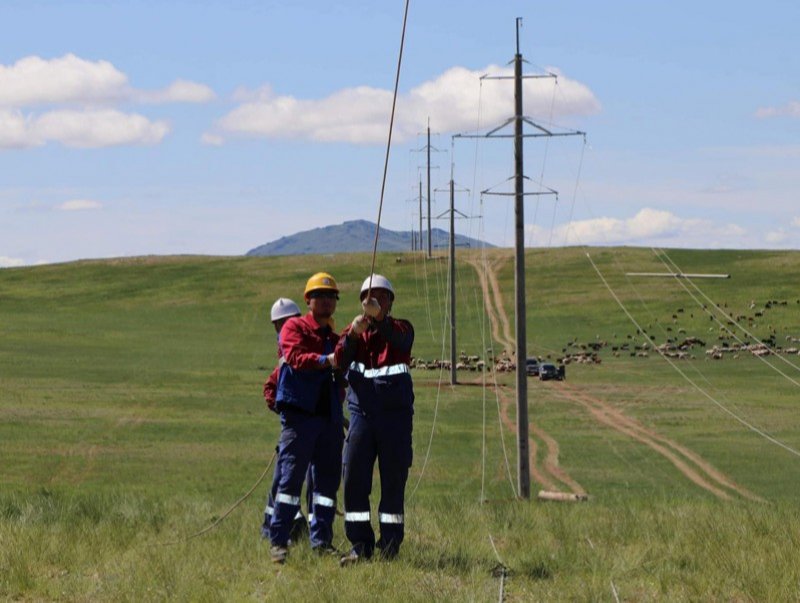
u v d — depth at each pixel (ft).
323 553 30.78
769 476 127.54
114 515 39.50
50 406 196.03
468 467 132.67
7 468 125.90
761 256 509.76
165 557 28.89
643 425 180.55
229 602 24.27
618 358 317.01
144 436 159.74
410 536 35.19
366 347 30.48
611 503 53.36
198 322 425.69
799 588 25.66
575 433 170.19
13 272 551.18
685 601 24.95
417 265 510.99
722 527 35.88
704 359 309.01
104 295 490.90
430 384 253.24
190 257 574.97
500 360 306.35
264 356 325.21
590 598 24.97
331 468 31.58
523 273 98.53
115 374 268.41
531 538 34.86
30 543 30.63
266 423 179.52
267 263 542.16
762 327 369.09
